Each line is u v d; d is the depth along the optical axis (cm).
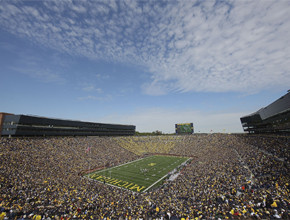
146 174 5475
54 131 8119
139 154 9100
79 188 3512
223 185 3119
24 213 2289
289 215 1745
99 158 6988
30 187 3294
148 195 3325
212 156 6525
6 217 2117
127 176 5241
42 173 4278
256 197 2305
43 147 6131
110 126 11719
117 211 2412
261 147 5716
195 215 2048
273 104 6347
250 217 1803
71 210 2456
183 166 6231
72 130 9088
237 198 2431
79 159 6272
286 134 6009
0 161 4369
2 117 6638
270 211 1869
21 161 4703
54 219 2194
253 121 9156
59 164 5328
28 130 6900
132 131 13862
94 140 9019
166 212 2222
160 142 11106
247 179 3291
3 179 3491
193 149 9156
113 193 3388
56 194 3064
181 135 11762
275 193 2366
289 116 5431
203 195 2792
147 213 2253
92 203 2720
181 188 3425
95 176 5206
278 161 3850
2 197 2750
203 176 3950
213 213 2038
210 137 10350
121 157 7850
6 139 5762
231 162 4744
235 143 8094
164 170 5956
